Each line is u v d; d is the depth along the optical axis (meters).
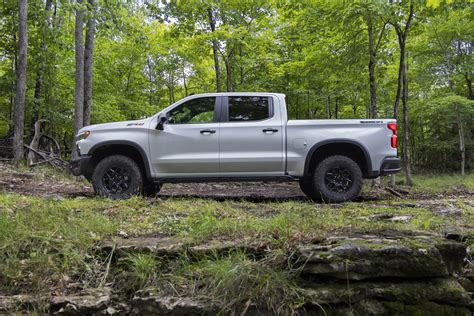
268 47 13.64
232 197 6.59
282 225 3.50
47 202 4.86
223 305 2.61
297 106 16.80
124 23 10.27
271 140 5.84
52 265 3.06
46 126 13.60
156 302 2.67
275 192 7.80
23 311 2.70
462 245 3.03
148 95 20.44
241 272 2.73
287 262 2.90
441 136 19.23
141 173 5.98
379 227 3.58
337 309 2.67
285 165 5.84
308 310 2.66
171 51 17.75
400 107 17.98
